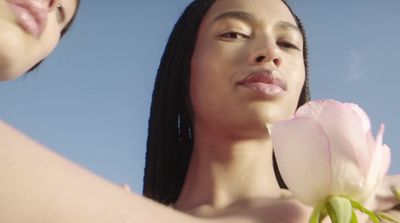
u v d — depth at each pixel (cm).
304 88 135
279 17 118
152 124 135
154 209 45
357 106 58
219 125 111
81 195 40
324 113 56
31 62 81
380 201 85
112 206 41
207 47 116
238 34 114
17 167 38
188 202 113
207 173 113
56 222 37
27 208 37
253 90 106
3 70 77
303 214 62
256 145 112
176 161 130
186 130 130
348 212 51
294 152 54
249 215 61
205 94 114
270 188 111
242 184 110
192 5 130
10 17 74
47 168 39
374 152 53
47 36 81
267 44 109
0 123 42
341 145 54
